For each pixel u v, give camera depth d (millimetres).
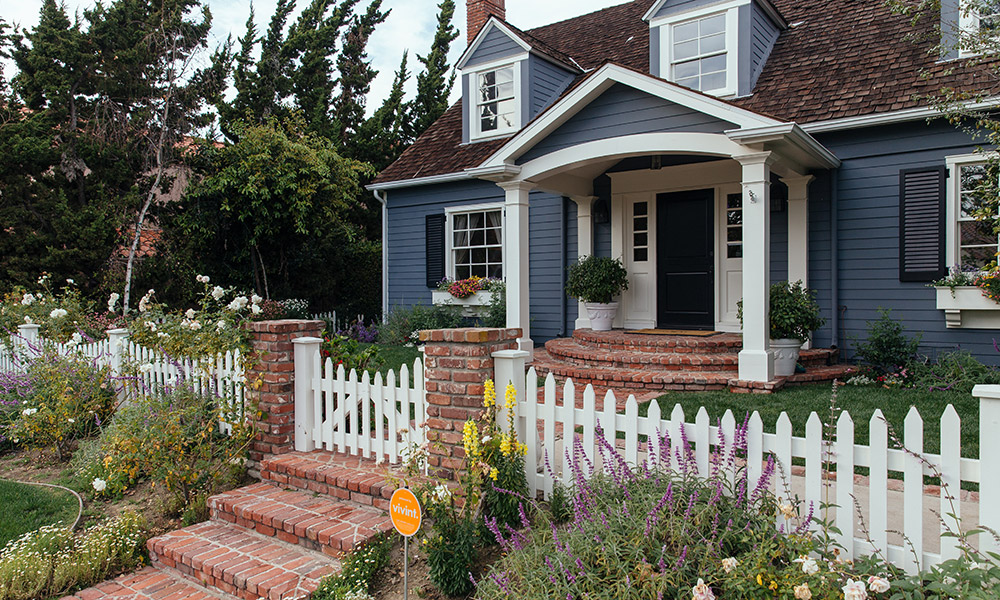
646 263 10609
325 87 21234
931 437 5098
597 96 8367
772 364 7426
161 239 13859
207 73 13977
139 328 6691
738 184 9750
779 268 9328
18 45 13516
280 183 13031
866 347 8211
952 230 8055
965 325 8000
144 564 4352
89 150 12859
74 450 6668
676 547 2879
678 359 7988
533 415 4062
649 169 10266
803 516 3270
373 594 3502
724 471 3266
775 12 10211
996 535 2529
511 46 12219
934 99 7078
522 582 2955
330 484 4582
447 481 4180
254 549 4105
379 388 4812
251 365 5293
